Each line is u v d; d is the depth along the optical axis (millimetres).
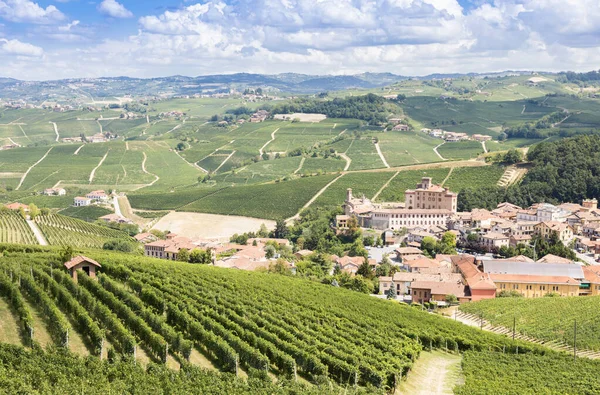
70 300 104500
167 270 154625
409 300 190375
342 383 97375
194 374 83000
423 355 126062
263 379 89000
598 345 135750
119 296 119375
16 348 78688
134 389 72875
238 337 103375
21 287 115250
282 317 124625
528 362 120125
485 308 167125
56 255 150625
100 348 88750
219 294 135625
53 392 68750
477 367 115250
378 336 121875
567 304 166625
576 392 102750
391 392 97750
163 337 98188
